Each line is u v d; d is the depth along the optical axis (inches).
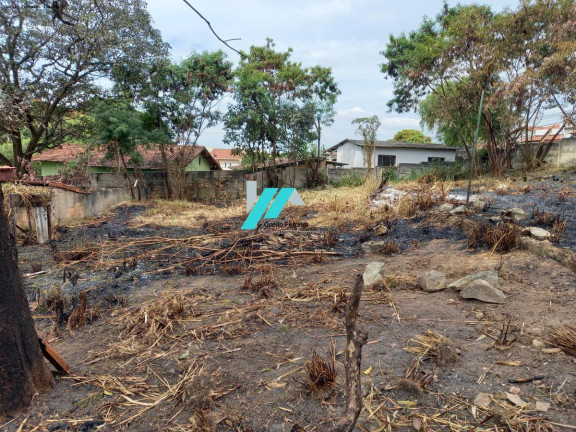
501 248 192.7
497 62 508.4
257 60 742.5
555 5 471.2
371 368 99.4
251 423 80.2
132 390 95.1
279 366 103.2
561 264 162.6
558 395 83.8
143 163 586.2
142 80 542.9
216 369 102.6
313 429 76.3
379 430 76.9
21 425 82.5
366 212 347.6
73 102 529.0
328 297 155.3
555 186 384.8
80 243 283.7
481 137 701.3
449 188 393.7
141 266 225.6
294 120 657.6
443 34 571.5
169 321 135.2
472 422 77.6
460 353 104.3
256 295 163.6
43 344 96.9
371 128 650.2
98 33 435.2
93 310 150.5
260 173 677.3
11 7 403.2
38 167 765.3
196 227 356.8
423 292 155.8
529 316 124.1
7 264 84.7
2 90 415.2
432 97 724.0
